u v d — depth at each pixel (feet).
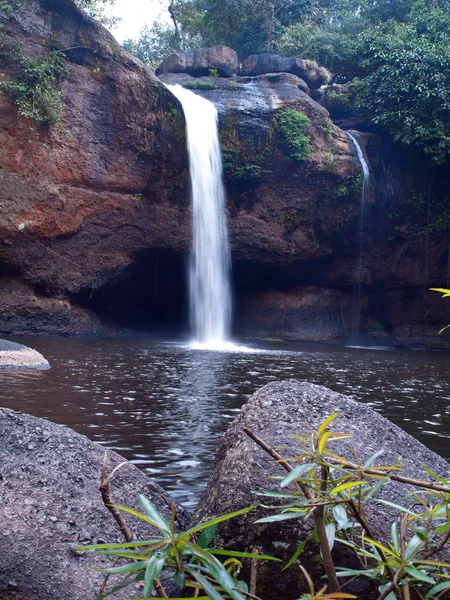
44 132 55.01
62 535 8.04
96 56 57.62
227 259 69.77
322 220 73.10
